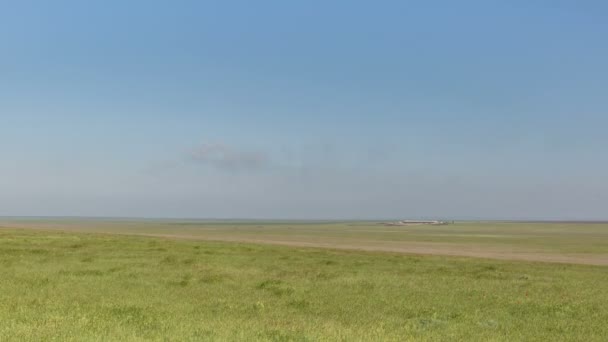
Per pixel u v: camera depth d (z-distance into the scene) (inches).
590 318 764.0
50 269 1163.9
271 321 673.0
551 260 1972.2
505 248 2738.7
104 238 2343.8
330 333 587.2
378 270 1334.9
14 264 1242.0
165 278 1075.9
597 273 1408.7
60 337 507.8
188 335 545.6
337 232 5177.2
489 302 885.8
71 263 1300.4
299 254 1780.3
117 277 1067.3
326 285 1044.5
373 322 691.4
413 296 928.9
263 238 3494.1
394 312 779.4
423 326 672.4
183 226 7268.7
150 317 651.5
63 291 876.0
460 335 620.4
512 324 705.6
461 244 3100.4
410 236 4269.2
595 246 2992.1
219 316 697.6
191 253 1668.3
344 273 1252.5
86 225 7219.5
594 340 626.2
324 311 770.8
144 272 1159.6
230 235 3973.9
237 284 1028.5
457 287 1053.8
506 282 1154.7
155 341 513.3
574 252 2469.2
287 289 967.6
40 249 1626.5
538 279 1227.9
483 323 705.0
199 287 975.0
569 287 1099.9
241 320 670.5
